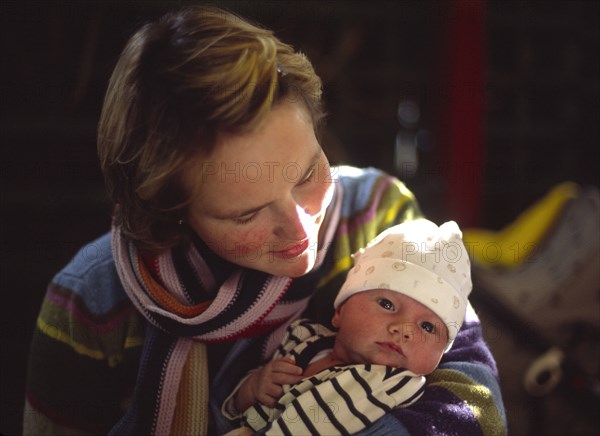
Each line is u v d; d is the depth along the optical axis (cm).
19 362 202
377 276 81
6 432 172
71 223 213
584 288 148
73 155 209
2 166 205
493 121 253
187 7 68
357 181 96
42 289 208
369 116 237
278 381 79
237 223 65
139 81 63
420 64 239
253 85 59
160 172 62
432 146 239
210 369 86
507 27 242
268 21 199
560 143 261
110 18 198
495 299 140
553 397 143
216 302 77
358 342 80
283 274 71
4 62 199
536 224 178
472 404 74
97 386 87
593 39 257
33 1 193
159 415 82
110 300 85
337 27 223
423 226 86
